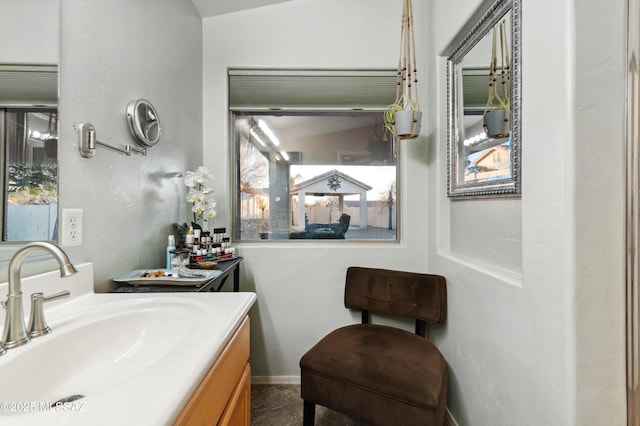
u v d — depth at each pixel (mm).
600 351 714
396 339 1367
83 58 908
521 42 930
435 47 1574
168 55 1423
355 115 1853
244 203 1868
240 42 1770
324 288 1755
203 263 1287
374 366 1135
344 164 1858
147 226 1256
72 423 366
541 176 808
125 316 774
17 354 549
